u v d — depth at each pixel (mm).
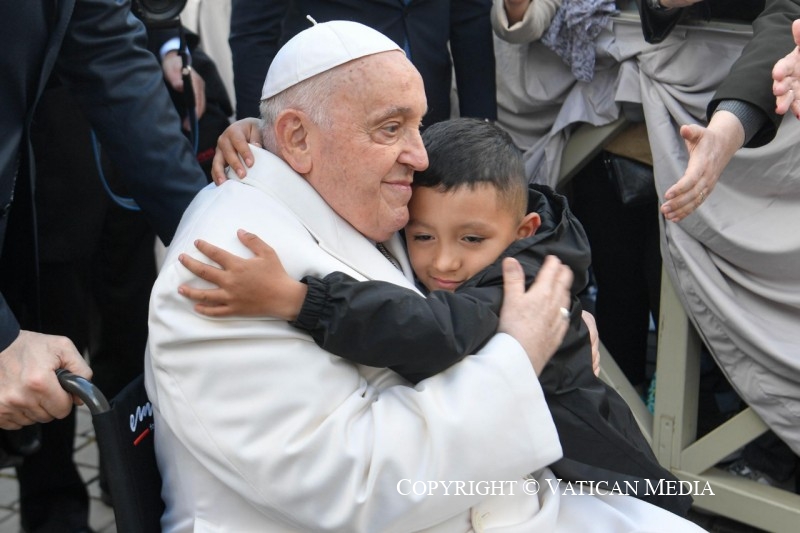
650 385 3637
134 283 3299
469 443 1734
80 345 3240
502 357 1781
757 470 3229
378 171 1846
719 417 3506
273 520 1829
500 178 1934
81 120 2982
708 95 2990
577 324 2020
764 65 2490
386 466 1732
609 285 3561
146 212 2396
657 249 3395
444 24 3158
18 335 1843
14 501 3469
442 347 1747
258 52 3240
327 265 1848
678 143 3043
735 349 2961
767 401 2924
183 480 1862
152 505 1910
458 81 3363
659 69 3023
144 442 1907
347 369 1800
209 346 1752
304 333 1771
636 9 3246
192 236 1825
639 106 3170
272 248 1744
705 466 3164
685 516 2143
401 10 3080
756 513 3090
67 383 1765
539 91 3369
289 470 1728
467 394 1751
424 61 3123
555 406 1978
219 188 1936
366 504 1736
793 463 3205
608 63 3197
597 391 2010
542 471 2041
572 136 3354
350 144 1836
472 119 2021
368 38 1833
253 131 2039
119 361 3396
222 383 1741
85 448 3779
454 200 1930
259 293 1707
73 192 3014
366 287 1737
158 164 2326
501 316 1864
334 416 1738
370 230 1924
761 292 2873
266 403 1729
